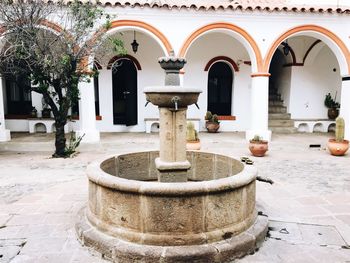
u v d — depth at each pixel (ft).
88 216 12.67
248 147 31.22
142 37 42.14
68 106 27.43
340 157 28.53
